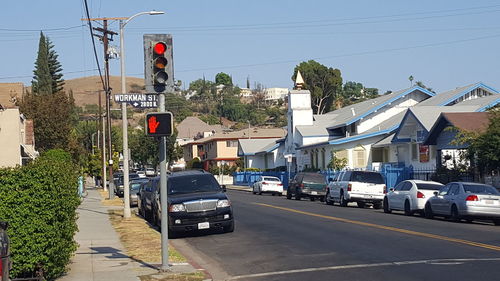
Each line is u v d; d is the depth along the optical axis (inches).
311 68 3690.9
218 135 3725.4
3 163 1542.8
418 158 1624.0
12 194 432.1
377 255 554.6
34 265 440.1
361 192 1288.1
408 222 880.3
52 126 2142.0
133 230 849.5
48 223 444.8
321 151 2150.6
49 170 444.1
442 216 984.3
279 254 595.8
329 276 466.3
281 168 2667.3
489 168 1103.6
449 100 1758.1
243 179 2940.5
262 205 1332.4
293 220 933.8
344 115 2298.2
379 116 2054.6
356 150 1962.4
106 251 640.4
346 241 660.7
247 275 497.0
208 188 850.8
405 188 1064.2
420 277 444.5
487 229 772.0
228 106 6909.5
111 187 1690.5
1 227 346.3
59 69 3257.9
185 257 613.0
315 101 3735.2
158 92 499.5
